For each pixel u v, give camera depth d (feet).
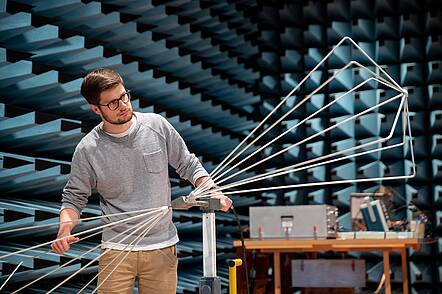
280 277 13.99
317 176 17.69
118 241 6.93
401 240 11.80
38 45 10.60
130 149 6.98
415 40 17.48
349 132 17.61
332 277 13.47
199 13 15.97
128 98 6.82
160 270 7.02
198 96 15.08
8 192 10.69
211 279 5.94
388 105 17.25
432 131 17.10
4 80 10.18
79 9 11.49
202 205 6.01
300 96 18.12
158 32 14.51
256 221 12.71
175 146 7.33
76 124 10.43
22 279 10.11
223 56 16.97
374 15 17.99
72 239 6.42
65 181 10.87
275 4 18.53
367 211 13.43
